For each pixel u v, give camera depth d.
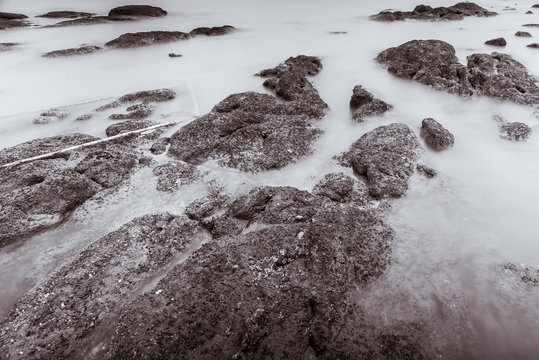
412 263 2.96
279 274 2.62
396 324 2.53
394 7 16.12
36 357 2.29
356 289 2.71
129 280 2.72
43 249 3.10
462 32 10.31
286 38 10.20
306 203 3.28
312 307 2.52
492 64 6.23
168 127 4.85
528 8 15.43
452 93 5.71
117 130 4.69
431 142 4.37
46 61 7.99
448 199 3.64
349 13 14.53
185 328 2.32
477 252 3.08
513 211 3.50
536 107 5.16
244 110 5.00
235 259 2.68
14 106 5.81
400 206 3.53
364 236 3.04
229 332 2.32
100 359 2.30
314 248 2.79
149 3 17.88
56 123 5.20
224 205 3.46
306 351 2.37
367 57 7.99
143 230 3.08
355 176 3.93
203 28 10.70
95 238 3.20
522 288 2.79
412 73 6.38
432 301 2.69
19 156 4.00
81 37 10.36
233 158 4.12
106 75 7.27
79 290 2.63
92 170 3.79
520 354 2.40
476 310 2.63
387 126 4.50
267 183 3.84
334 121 5.10
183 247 3.04
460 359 2.38
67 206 3.43
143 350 2.24
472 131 4.78
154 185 3.79
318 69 7.05
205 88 6.42
